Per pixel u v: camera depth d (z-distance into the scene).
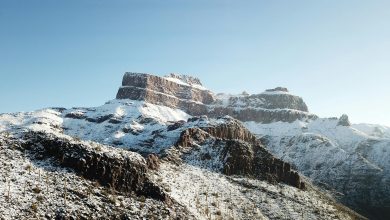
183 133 132.50
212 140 134.38
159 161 106.12
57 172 62.16
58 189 57.69
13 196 51.62
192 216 70.56
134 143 177.38
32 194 53.81
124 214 58.88
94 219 54.41
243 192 104.06
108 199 61.31
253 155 129.25
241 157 124.44
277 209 97.56
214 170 116.94
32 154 65.25
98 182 65.12
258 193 106.44
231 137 160.75
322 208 109.50
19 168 59.66
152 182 72.50
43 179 58.91
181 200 78.81
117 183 67.50
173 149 123.44
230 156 123.56
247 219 85.50
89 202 57.69
